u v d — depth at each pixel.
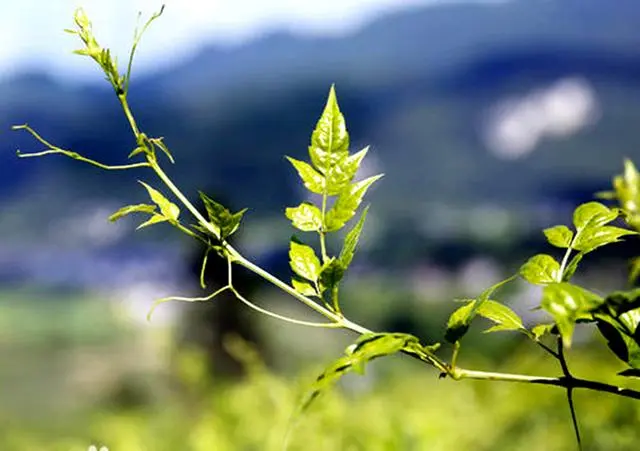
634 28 62.84
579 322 0.86
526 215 28.73
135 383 6.74
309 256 0.91
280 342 7.82
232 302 7.24
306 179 0.91
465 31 69.81
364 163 47.91
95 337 15.76
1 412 7.21
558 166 44.62
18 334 17.52
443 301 13.91
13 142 53.59
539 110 51.91
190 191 42.78
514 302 5.68
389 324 13.29
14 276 29.23
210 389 3.63
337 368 0.78
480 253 20.94
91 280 27.16
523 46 62.00
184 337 6.69
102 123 59.78
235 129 54.59
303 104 59.50
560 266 0.86
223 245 0.90
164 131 56.81
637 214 1.26
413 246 21.91
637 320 0.84
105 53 0.87
